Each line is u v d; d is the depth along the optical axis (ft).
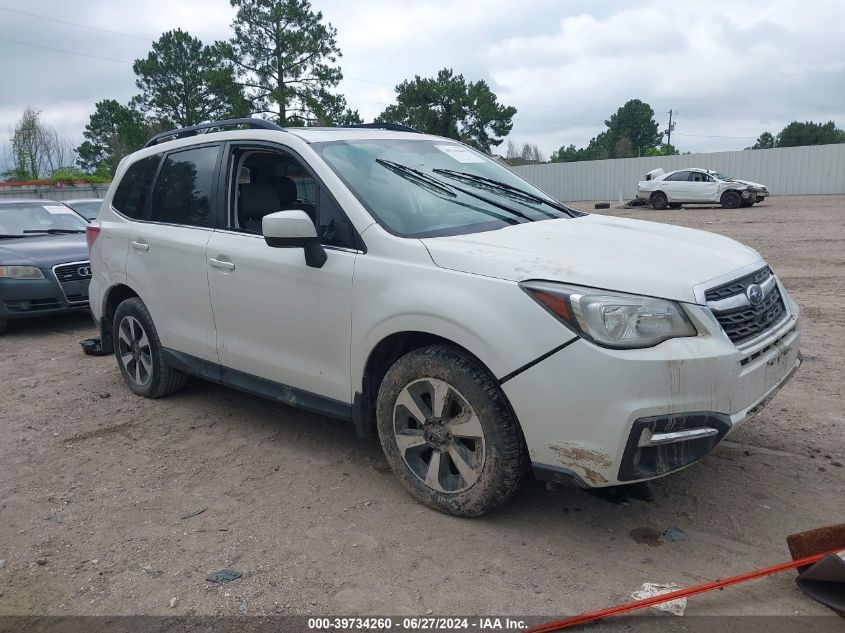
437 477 11.33
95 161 229.45
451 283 10.58
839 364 18.66
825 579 8.83
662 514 11.28
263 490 12.69
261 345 13.75
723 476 12.48
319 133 14.01
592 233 11.99
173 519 11.76
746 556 10.03
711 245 11.98
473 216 12.63
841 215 68.95
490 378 10.41
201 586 9.83
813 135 306.96
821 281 31.78
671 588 9.32
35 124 178.81
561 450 9.75
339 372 12.35
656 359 9.18
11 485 13.32
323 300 12.27
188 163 15.97
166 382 17.25
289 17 142.61
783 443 13.75
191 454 14.43
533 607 9.10
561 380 9.54
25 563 10.60
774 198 110.22
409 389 11.40
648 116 314.76
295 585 9.76
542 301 9.70
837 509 11.23
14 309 26.16
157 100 158.51
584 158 331.57
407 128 16.26
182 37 158.71
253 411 16.80
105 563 10.51
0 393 19.25
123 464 14.07
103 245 18.07
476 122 183.62
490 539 10.70
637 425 9.20
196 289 14.97
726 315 9.98
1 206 31.63
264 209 14.70
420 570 10.00
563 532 10.85
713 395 9.46
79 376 20.56
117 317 17.99
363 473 13.20
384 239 11.59
